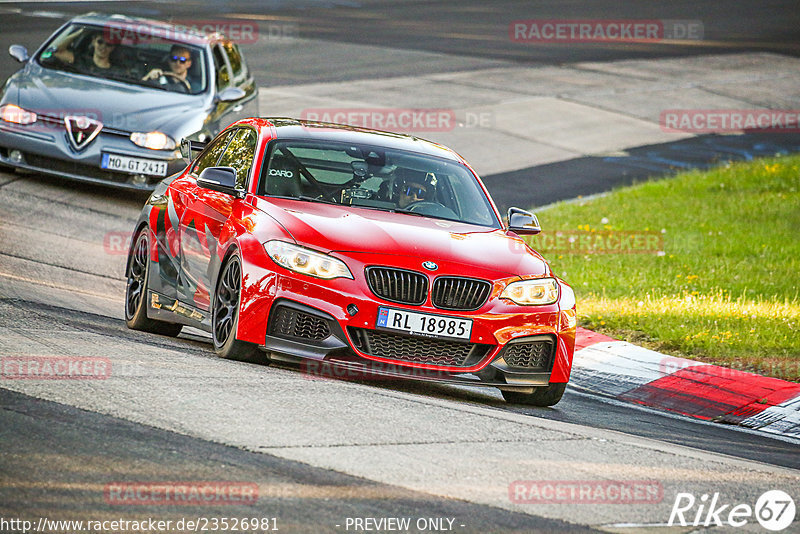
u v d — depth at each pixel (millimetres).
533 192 64250
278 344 24781
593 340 37312
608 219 58469
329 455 18531
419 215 28281
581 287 45469
